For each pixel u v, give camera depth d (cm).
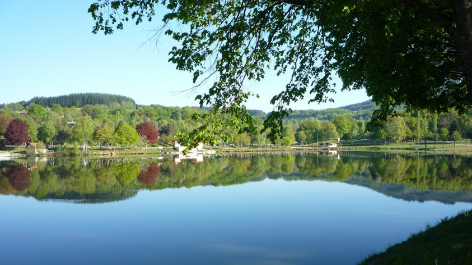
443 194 3069
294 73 978
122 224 2181
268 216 2327
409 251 1249
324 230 1978
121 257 1628
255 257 1592
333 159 7688
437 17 662
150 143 12569
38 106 16688
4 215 2439
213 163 6856
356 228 2005
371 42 827
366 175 4600
